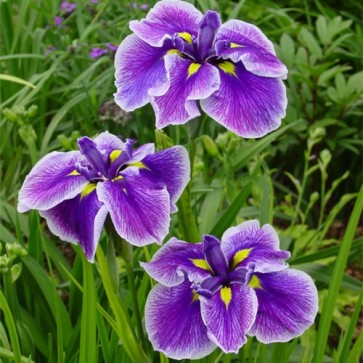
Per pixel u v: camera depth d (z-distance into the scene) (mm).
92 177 873
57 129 2059
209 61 916
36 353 1339
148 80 906
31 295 1391
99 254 905
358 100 2072
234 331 833
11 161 1879
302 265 1390
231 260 896
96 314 1054
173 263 877
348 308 1799
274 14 2314
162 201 851
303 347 1314
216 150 1438
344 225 2176
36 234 1340
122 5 2283
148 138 2035
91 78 2168
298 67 2137
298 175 2229
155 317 862
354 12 2678
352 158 2266
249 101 887
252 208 1567
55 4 2289
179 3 962
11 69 2051
